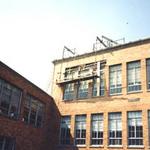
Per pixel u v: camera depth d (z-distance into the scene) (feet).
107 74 96.17
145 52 89.86
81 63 104.42
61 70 108.99
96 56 101.35
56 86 107.55
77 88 102.17
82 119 96.07
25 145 85.61
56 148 96.48
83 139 92.94
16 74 84.38
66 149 94.43
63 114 100.53
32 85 92.38
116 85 93.04
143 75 87.81
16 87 84.74
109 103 91.56
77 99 99.91
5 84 79.92
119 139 85.51
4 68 79.05
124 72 92.38
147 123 81.71
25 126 86.69
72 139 94.73
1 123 76.07
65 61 109.50
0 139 76.43
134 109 85.56
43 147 95.04
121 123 86.84
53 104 104.63
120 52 95.76
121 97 89.76
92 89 98.07
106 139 87.51
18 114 84.07
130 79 90.94
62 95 104.37
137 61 91.25
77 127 96.12
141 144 81.05
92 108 94.63
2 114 76.84
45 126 98.07
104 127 89.51
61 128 99.09
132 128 84.48
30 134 88.74
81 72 103.30
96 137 90.58
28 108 89.66
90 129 92.43
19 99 85.81
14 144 81.05
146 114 82.79
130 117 86.07
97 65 99.25
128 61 92.63
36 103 94.73
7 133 78.07
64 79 105.70
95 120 93.04
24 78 88.17
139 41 92.02
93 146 89.35
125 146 83.05
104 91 94.89
